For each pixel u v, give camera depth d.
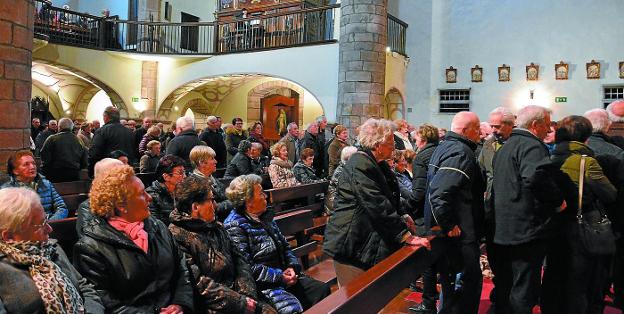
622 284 4.26
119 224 2.54
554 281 3.83
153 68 15.17
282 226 4.52
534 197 3.33
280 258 3.56
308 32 13.14
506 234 3.38
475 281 3.44
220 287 2.88
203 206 3.01
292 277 3.49
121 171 2.55
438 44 14.56
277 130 16.02
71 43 13.59
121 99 14.82
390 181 3.42
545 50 13.23
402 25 14.40
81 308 2.16
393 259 2.83
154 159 7.04
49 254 2.21
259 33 13.98
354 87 11.05
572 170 3.66
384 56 11.32
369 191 3.10
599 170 3.62
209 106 17.02
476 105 14.02
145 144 8.39
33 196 2.17
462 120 3.51
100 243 2.46
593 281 3.85
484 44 13.97
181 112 16.11
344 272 3.32
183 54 14.45
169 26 15.56
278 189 5.35
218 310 2.83
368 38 11.02
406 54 14.69
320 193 6.28
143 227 2.65
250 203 3.44
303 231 5.11
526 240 3.32
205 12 17.64
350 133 10.99
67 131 6.54
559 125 3.90
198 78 14.56
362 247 3.24
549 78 13.17
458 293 3.57
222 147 7.42
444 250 3.54
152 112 15.19
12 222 2.05
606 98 12.60
